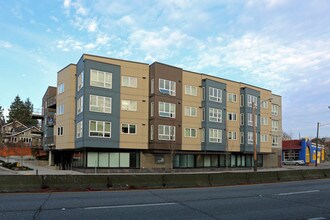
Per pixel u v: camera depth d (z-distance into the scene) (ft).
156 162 127.85
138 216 31.35
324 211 35.91
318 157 262.06
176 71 134.62
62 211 33.35
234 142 155.94
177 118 132.36
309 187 65.00
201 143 141.28
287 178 85.97
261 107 173.37
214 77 150.30
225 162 154.61
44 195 46.47
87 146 109.70
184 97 137.69
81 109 113.70
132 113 122.42
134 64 125.18
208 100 143.43
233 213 33.96
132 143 120.88
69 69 123.34
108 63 118.11
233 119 157.48
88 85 112.78
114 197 45.06
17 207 35.53
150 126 126.00
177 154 135.03
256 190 58.08
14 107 363.15
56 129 132.87
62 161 142.00
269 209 36.88
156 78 126.52
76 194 48.29
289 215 33.37
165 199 43.68
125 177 59.26
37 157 177.47
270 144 175.94
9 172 103.76
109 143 114.83
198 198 45.44
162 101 127.24
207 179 68.33
